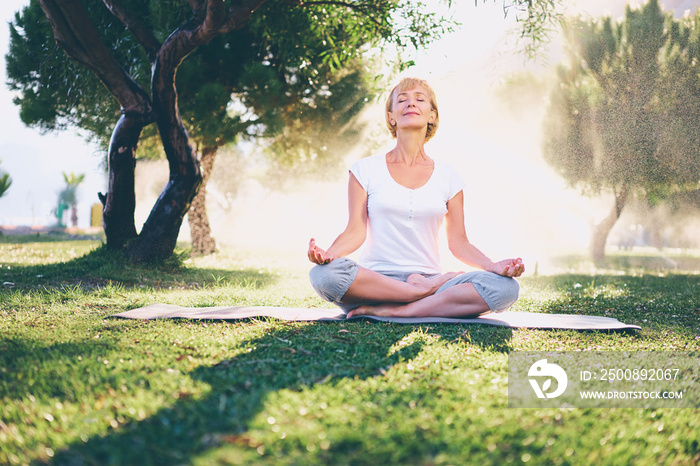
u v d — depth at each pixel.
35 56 8.35
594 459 1.41
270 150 13.35
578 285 6.44
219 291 5.19
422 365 2.24
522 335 3.02
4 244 12.41
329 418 1.59
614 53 11.20
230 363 2.21
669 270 11.48
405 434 1.49
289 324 3.14
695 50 10.53
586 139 11.98
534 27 6.72
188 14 7.58
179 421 1.57
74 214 26.98
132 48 7.95
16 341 2.53
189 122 9.30
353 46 7.64
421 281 3.36
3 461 1.35
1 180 19.47
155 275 6.36
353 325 3.11
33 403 1.72
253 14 7.52
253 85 9.42
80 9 5.42
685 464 1.44
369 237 3.57
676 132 10.68
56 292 4.52
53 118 9.09
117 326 3.01
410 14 7.16
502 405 1.78
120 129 6.28
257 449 1.39
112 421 1.56
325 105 10.98
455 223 3.60
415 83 3.60
